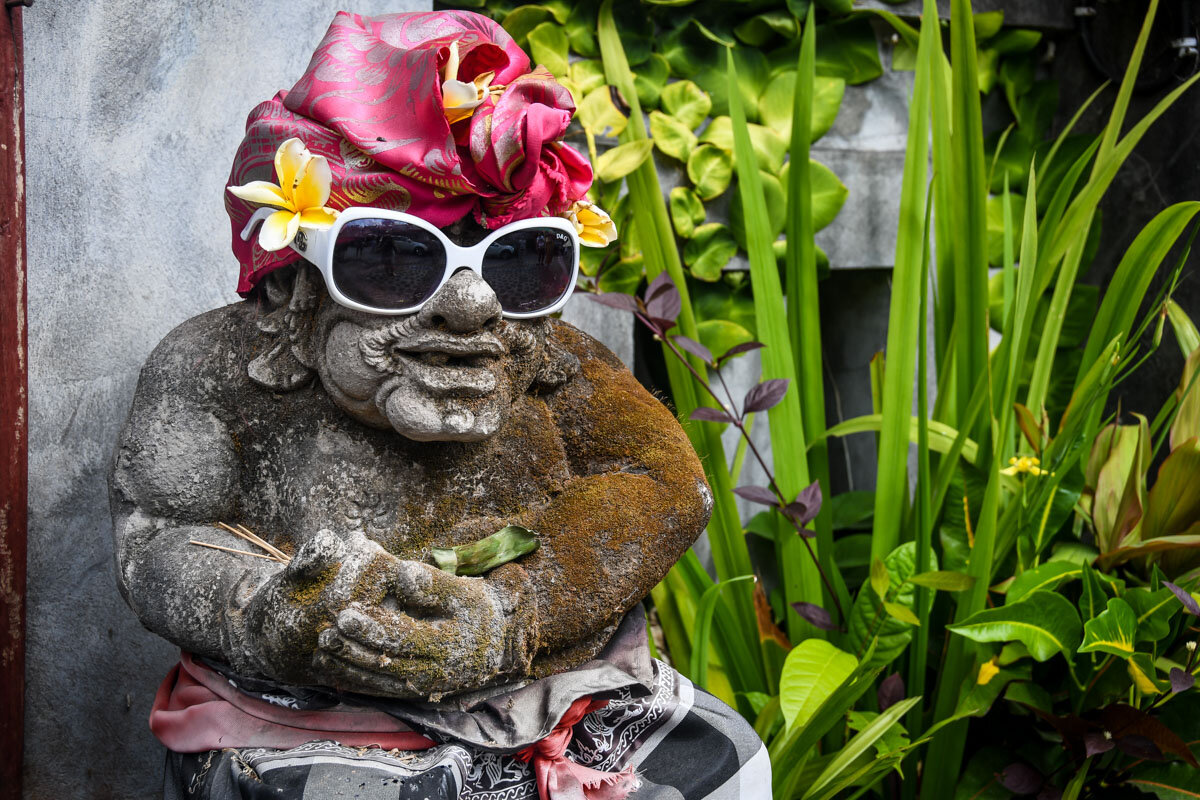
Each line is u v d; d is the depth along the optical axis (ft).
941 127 4.77
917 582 4.07
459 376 2.71
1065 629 4.18
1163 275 5.87
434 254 2.72
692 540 3.25
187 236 4.25
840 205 5.80
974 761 4.60
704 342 5.69
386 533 3.00
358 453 3.02
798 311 4.89
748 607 4.80
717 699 3.52
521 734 2.86
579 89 5.15
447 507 3.07
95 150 4.06
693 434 4.77
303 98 2.75
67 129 4.00
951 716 4.35
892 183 5.96
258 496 3.08
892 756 3.88
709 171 5.46
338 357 2.77
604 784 3.03
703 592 4.78
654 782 3.12
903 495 4.69
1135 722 4.11
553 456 3.24
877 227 5.97
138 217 4.15
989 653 4.43
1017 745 4.75
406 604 2.54
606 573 2.98
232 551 2.89
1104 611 4.07
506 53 2.90
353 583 2.45
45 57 3.94
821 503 4.48
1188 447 4.57
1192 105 5.53
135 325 4.18
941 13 5.80
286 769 2.67
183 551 2.90
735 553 4.78
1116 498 5.01
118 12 4.05
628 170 4.58
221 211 4.31
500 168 2.67
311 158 2.61
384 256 2.66
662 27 5.34
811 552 4.42
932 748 4.46
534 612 2.84
